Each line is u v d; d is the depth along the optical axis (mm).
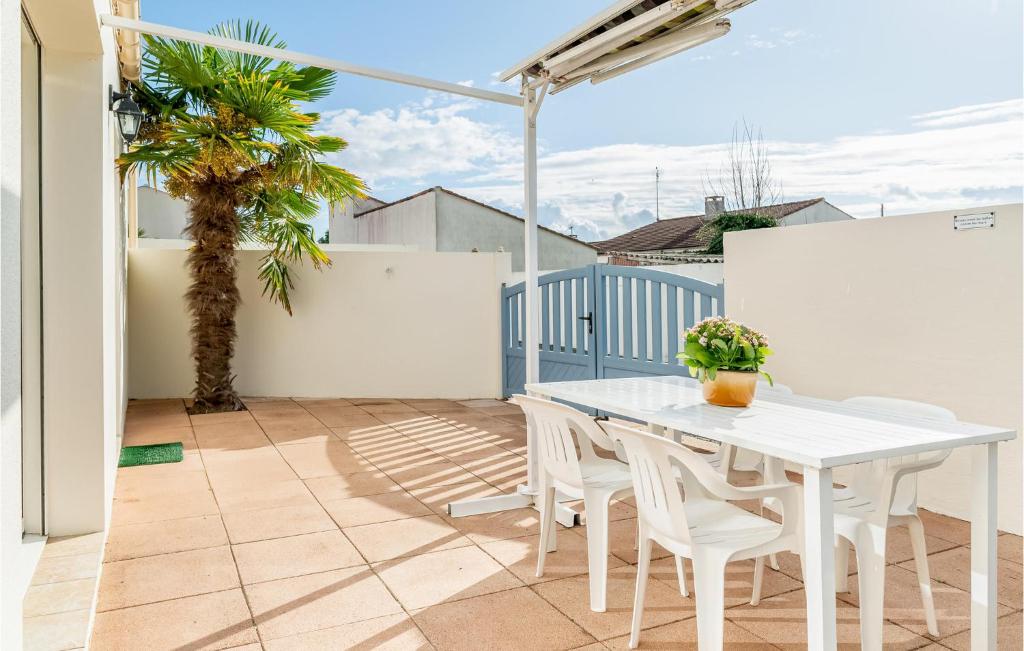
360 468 4945
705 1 3020
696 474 2168
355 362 8320
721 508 2602
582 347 6961
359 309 8305
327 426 6480
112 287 4125
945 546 3416
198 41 3699
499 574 3092
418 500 4188
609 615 2703
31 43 3127
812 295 4570
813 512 2020
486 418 6918
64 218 3271
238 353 8117
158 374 7988
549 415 2893
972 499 2318
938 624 2617
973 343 3752
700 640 2209
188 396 8070
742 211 19891
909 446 2137
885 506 2355
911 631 2566
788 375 4738
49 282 3256
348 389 8320
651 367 6086
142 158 5723
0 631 1258
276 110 6379
